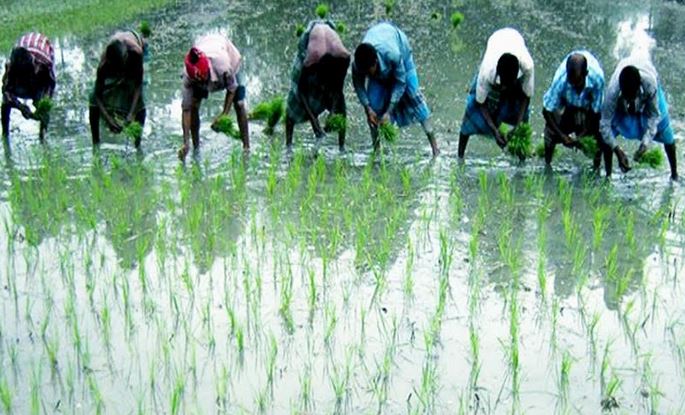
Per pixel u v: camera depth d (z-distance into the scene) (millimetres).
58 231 6820
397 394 4637
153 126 9781
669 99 10961
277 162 8523
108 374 4809
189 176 8055
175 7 18562
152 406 4520
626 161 7977
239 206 7367
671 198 7641
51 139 9242
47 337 5188
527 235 6777
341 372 4844
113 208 7258
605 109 7750
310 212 7223
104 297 5559
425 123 8711
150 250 6477
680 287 5875
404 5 19141
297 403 4551
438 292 5789
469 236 6730
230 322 5363
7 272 6066
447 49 14219
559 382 4750
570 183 8008
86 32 15438
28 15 16875
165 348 4902
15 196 7211
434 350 5066
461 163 8594
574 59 7734
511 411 4484
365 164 8547
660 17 17578
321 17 16672
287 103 8906
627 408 4512
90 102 8711
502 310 5547
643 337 5219
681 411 4484
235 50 8664
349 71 12516
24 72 8852
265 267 6184
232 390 4668
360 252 6242
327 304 5609
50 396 4590
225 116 8547
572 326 5348
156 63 12891
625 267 6203
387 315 5477
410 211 7301
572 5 19359
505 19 17359
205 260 6285
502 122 8562
